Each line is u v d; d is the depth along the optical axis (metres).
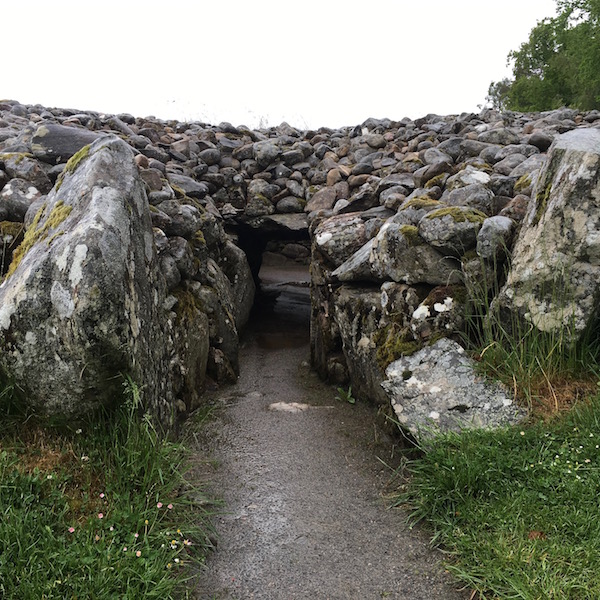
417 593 2.21
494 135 5.24
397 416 3.05
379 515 2.67
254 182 5.97
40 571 1.92
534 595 2.00
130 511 2.27
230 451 3.24
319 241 4.30
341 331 3.96
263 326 6.21
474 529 2.37
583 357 2.97
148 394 2.75
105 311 2.37
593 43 18.20
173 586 2.07
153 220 3.95
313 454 3.22
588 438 2.58
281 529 2.58
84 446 2.51
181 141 5.94
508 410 2.90
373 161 5.80
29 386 2.52
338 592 2.23
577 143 2.95
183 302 3.85
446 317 3.29
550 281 2.95
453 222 3.29
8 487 2.20
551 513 2.30
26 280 2.49
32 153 4.23
